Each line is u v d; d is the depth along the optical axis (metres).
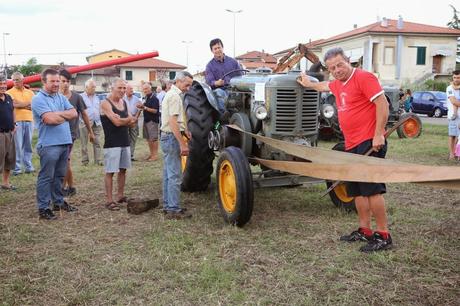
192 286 3.28
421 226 4.53
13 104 6.75
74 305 3.07
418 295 3.11
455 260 3.67
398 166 2.59
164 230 4.49
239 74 6.04
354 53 39.88
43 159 4.93
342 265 3.60
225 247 3.99
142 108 8.91
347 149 3.92
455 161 8.25
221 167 4.62
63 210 5.27
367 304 3.00
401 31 37.62
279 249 3.95
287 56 8.45
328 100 8.77
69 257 3.84
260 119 4.68
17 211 5.32
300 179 4.76
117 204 5.35
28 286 3.28
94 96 8.45
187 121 5.42
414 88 35.12
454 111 8.15
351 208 4.97
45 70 4.97
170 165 4.91
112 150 5.27
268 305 3.01
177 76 4.77
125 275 3.48
